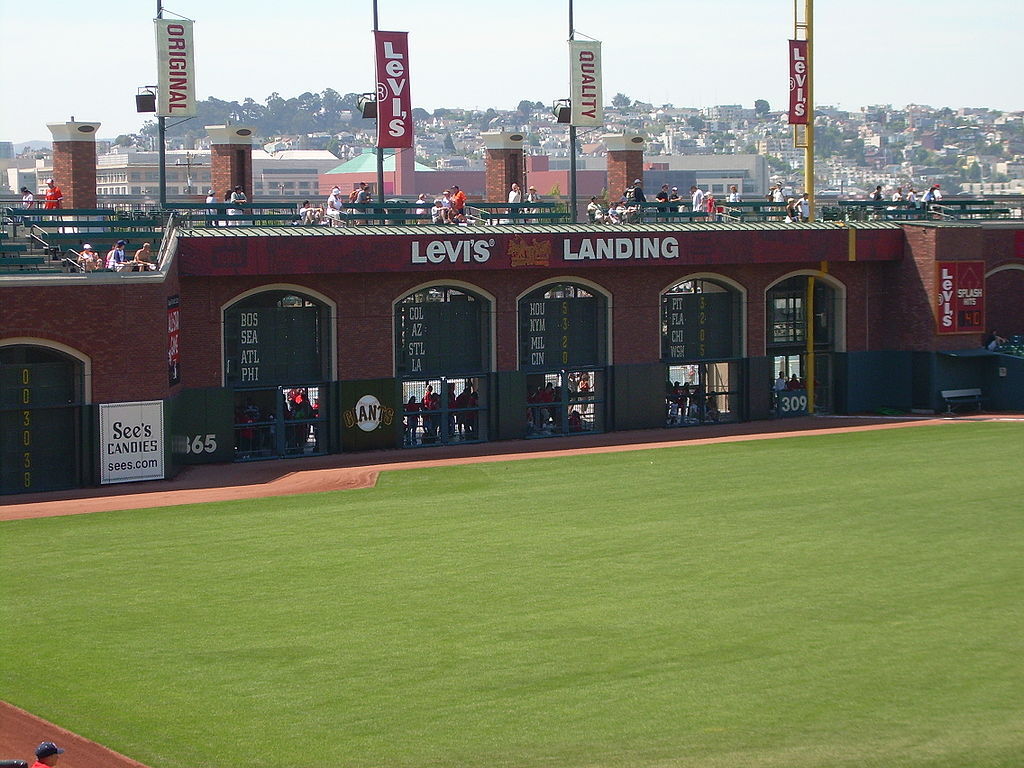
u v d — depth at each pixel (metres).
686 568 76.19
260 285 120.75
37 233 116.25
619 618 66.38
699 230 138.75
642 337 139.75
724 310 145.75
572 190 143.88
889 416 149.88
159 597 70.88
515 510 93.62
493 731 52.16
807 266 148.38
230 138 145.38
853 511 91.81
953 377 151.00
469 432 133.50
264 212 136.12
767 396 147.88
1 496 102.94
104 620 66.81
